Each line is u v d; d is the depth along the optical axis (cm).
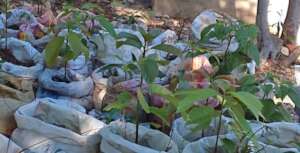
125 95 219
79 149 231
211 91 173
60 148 232
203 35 289
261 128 235
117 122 233
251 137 205
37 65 316
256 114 164
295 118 318
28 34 351
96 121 240
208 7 570
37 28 355
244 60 291
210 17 421
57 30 311
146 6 607
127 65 229
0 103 261
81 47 247
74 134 229
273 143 238
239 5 568
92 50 336
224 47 343
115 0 580
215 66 290
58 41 252
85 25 331
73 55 288
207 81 274
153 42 352
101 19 250
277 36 478
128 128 231
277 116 257
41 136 235
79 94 307
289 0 469
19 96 286
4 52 332
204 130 239
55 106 247
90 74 331
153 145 228
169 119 230
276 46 460
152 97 260
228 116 249
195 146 223
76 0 564
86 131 239
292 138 239
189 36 434
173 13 578
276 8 523
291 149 222
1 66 307
